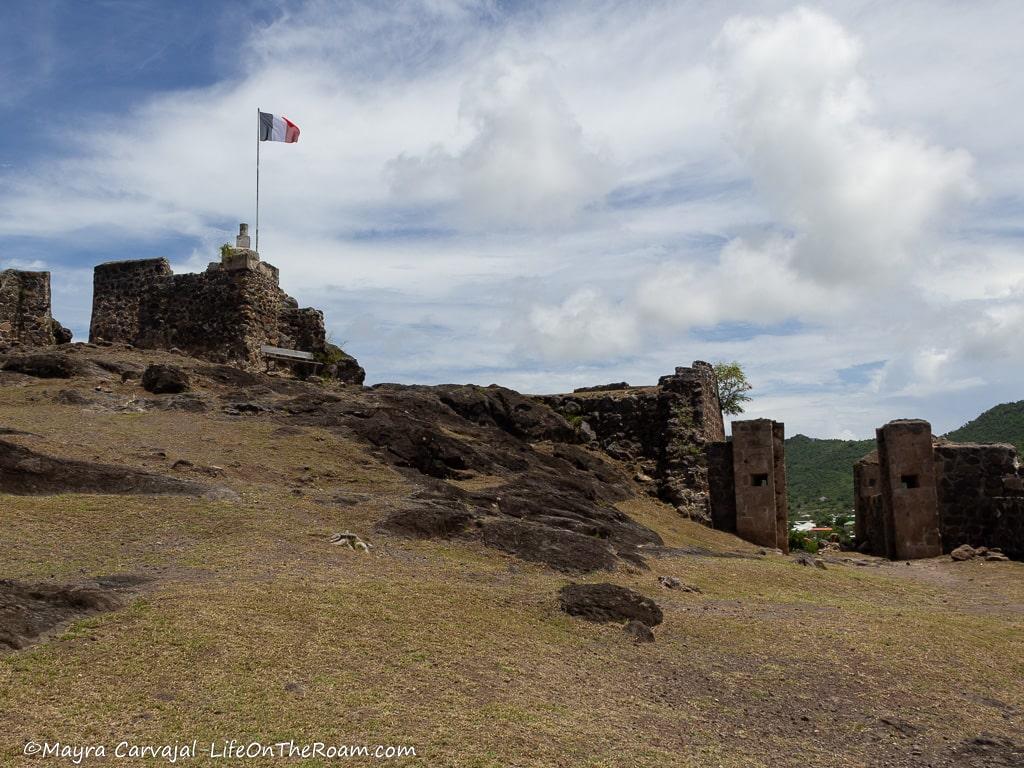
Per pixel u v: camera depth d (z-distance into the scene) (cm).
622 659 1252
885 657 1348
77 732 820
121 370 3147
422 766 838
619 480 3469
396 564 1544
